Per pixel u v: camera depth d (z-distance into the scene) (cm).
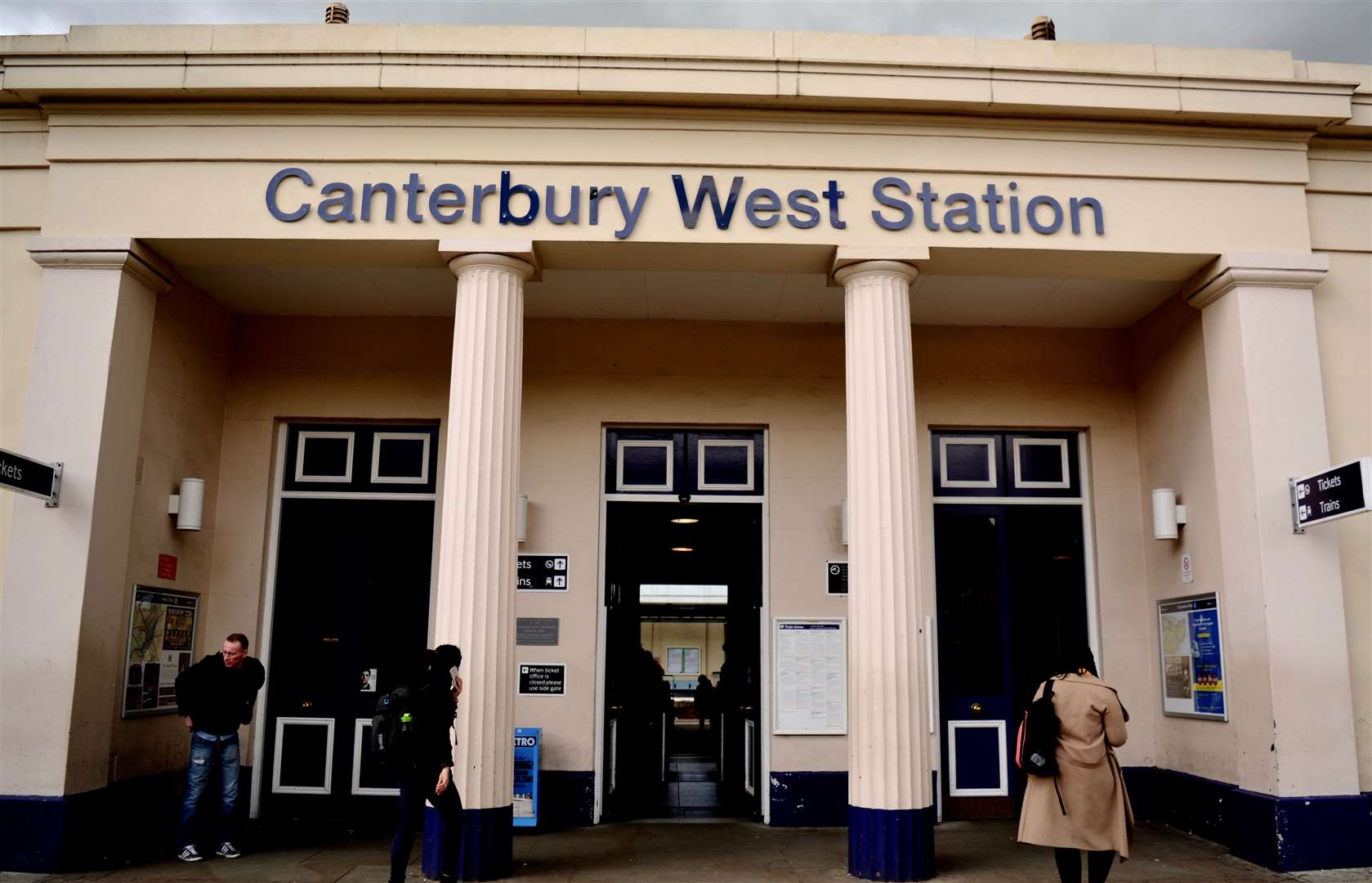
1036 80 748
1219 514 789
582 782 881
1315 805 704
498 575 709
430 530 951
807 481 941
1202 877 687
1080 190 765
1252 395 757
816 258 767
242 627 909
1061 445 986
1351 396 779
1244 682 754
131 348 765
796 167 752
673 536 996
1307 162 795
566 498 930
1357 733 736
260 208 743
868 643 702
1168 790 876
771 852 776
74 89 741
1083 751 589
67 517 717
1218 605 807
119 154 752
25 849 678
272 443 948
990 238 750
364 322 967
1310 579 736
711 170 752
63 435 727
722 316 957
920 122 760
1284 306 772
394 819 901
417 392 956
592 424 945
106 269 749
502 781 693
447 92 736
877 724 692
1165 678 892
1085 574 955
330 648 932
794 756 891
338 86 731
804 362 965
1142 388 953
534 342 958
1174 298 893
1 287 766
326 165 748
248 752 904
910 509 721
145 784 789
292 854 761
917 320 970
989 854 765
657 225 739
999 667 938
